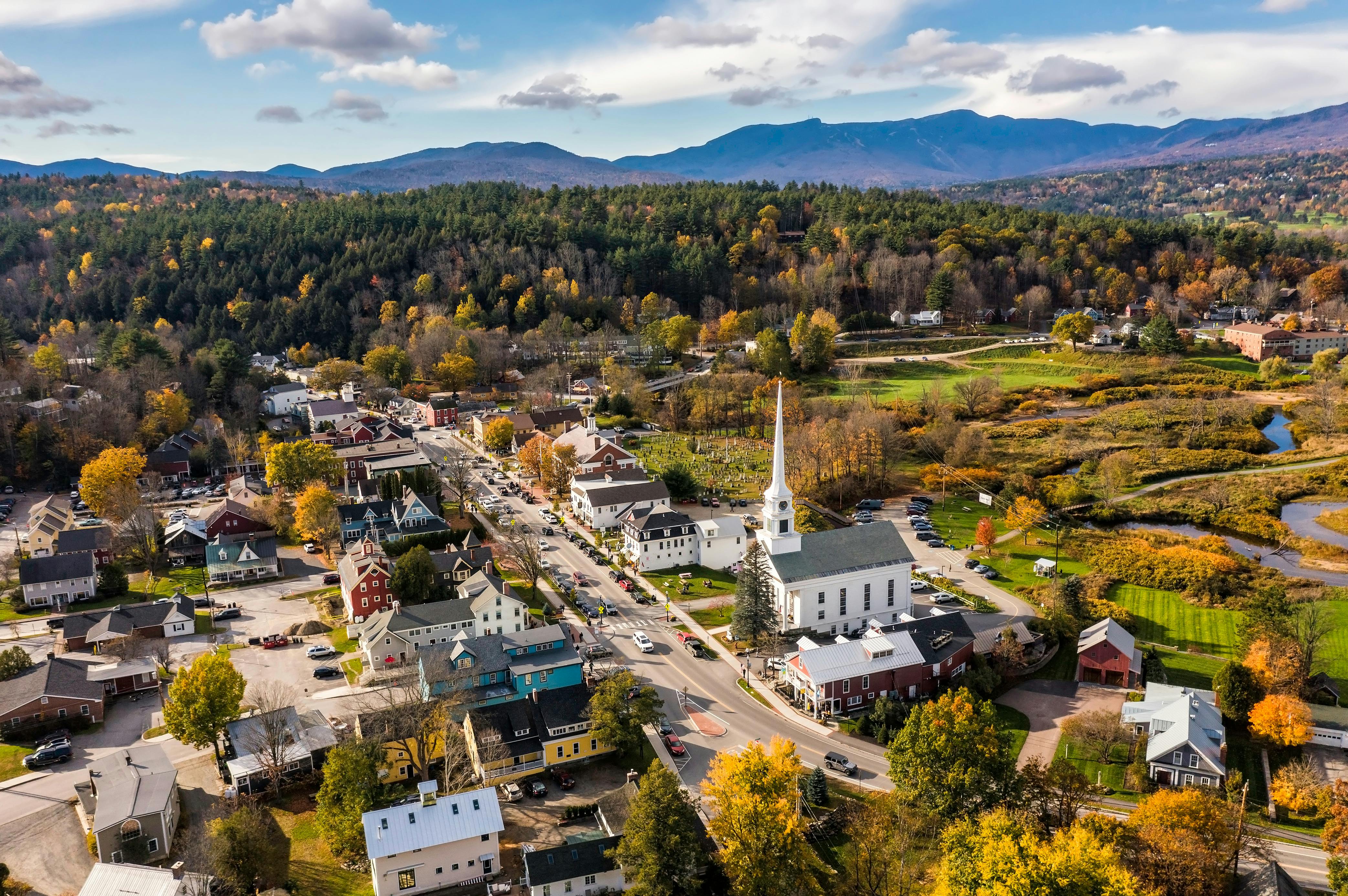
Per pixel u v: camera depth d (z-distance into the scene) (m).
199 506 198.75
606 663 121.69
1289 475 199.88
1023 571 155.25
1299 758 98.62
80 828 89.94
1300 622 115.38
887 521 155.25
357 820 84.56
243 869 79.75
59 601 146.25
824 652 112.19
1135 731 100.38
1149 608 141.12
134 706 115.12
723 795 80.94
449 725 97.06
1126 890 61.75
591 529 178.88
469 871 82.69
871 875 79.00
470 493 198.00
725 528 160.12
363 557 143.00
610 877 79.88
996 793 82.88
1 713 105.62
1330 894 76.19
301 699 113.00
